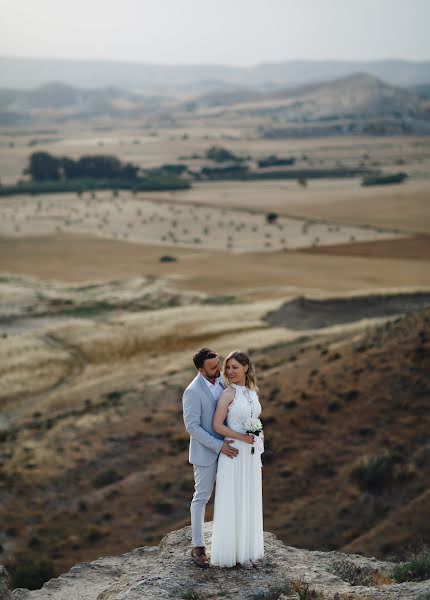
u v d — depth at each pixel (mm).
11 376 65000
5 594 8172
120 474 34719
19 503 32625
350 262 138625
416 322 44125
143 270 137000
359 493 26594
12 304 102250
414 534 22141
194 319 82250
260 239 182625
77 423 44562
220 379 7422
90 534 28375
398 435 30438
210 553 7734
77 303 103500
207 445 7125
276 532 25297
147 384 54938
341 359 41781
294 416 35000
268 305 90375
